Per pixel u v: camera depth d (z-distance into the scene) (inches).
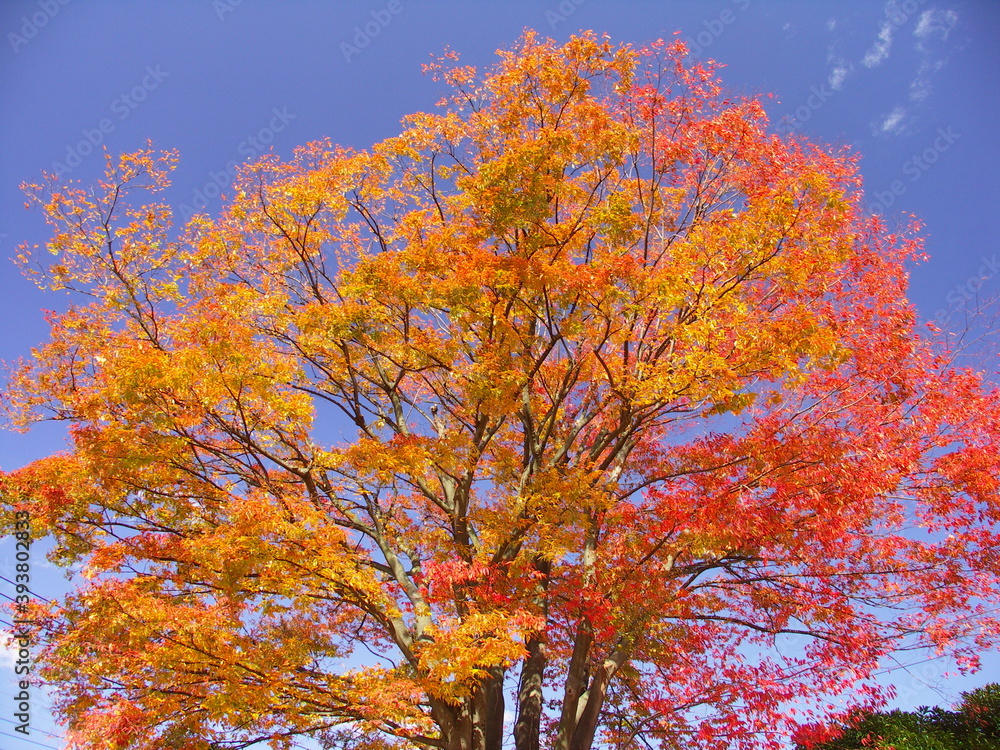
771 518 326.3
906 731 405.1
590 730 350.0
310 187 402.0
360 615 419.8
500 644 276.1
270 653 307.6
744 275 346.6
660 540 349.7
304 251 415.5
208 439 364.5
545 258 381.7
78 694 302.2
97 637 285.4
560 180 372.5
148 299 408.5
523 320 419.5
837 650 344.5
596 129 370.6
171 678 297.7
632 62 383.6
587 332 380.5
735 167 389.7
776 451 333.1
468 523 406.3
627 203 342.6
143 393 301.3
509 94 418.3
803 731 322.3
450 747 322.3
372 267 353.1
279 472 393.7
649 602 340.8
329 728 349.4
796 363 320.5
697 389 322.3
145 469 338.3
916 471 343.9
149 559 335.0
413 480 409.1
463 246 384.5
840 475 323.3
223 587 302.5
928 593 349.7
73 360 395.2
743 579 387.9
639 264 356.8
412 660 335.0
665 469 422.6
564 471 382.9
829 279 375.2
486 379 354.9
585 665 374.3
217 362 314.7
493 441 455.5
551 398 459.8
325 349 403.5
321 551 309.7
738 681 348.5
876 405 371.9
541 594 396.2
